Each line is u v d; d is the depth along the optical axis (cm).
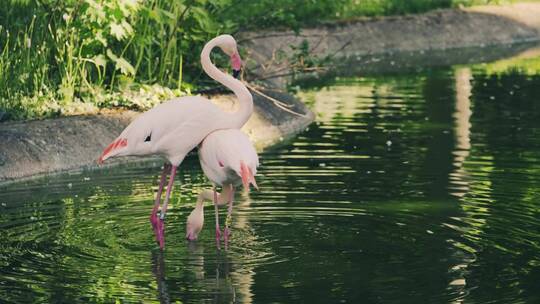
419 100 1769
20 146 1255
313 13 2602
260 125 1486
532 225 961
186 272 837
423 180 1148
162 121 913
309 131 1489
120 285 802
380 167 1221
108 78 1545
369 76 2153
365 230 953
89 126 1348
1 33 1474
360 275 821
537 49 2653
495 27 2869
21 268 848
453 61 2417
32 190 1148
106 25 1432
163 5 1573
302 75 2189
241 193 1102
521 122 1523
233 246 912
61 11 1467
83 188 1155
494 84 1952
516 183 1127
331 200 1062
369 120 1567
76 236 948
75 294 780
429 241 913
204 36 1631
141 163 1316
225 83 933
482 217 990
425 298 762
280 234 945
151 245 921
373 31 2661
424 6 2873
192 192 1127
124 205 1068
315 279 812
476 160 1255
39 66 1428
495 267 836
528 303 748
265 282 807
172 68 1559
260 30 2272
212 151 891
